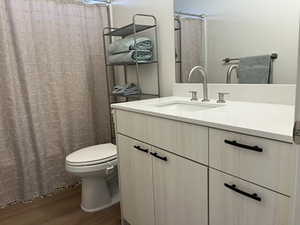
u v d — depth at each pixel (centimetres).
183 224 118
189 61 176
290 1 119
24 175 205
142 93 223
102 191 192
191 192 110
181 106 164
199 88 171
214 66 160
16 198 207
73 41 219
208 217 104
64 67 217
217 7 152
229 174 92
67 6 213
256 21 134
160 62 200
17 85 197
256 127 83
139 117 136
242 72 145
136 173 146
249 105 132
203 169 102
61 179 227
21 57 194
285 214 77
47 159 217
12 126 197
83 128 233
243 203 89
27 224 176
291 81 124
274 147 77
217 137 94
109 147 201
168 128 117
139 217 151
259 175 82
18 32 191
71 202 204
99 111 245
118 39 226
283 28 123
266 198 81
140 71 223
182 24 176
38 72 205
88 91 233
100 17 235
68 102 223
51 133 217
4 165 198
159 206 132
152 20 200
